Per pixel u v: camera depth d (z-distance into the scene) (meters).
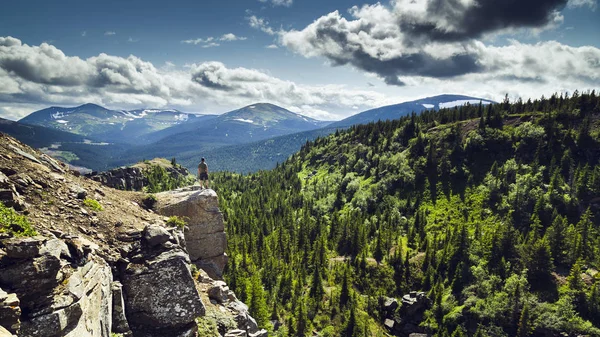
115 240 19.31
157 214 26.69
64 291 13.05
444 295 123.50
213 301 23.66
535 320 107.31
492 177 192.62
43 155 24.39
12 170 18.95
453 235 146.12
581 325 102.88
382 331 109.00
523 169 191.12
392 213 189.00
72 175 25.36
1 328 10.35
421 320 116.38
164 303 18.17
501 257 132.38
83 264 15.14
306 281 123.12
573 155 190.88
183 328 18.56
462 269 129.75
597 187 163.62
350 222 166.75
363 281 130.88
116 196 26.30
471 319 112.69
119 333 16.12
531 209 164.50
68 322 12.66
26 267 12.40
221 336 20.58
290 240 147.00
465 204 185.88
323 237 150.38
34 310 11.99
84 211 19.80
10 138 23.03
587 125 199.50
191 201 29.45
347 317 104.94
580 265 119.56
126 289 17.72
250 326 24.55
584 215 148.62
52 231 15.98
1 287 11.88
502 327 109.88
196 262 29.19
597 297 109.06
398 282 132.00
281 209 197.00
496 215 168.88
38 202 18.09
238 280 78.00
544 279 121.62
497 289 120.50
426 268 136.12
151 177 138.50
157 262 18.66
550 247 132.25
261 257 119.06
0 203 15.02
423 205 196.38
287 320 95.69
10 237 13.03
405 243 158.12
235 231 135.38
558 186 168.62
